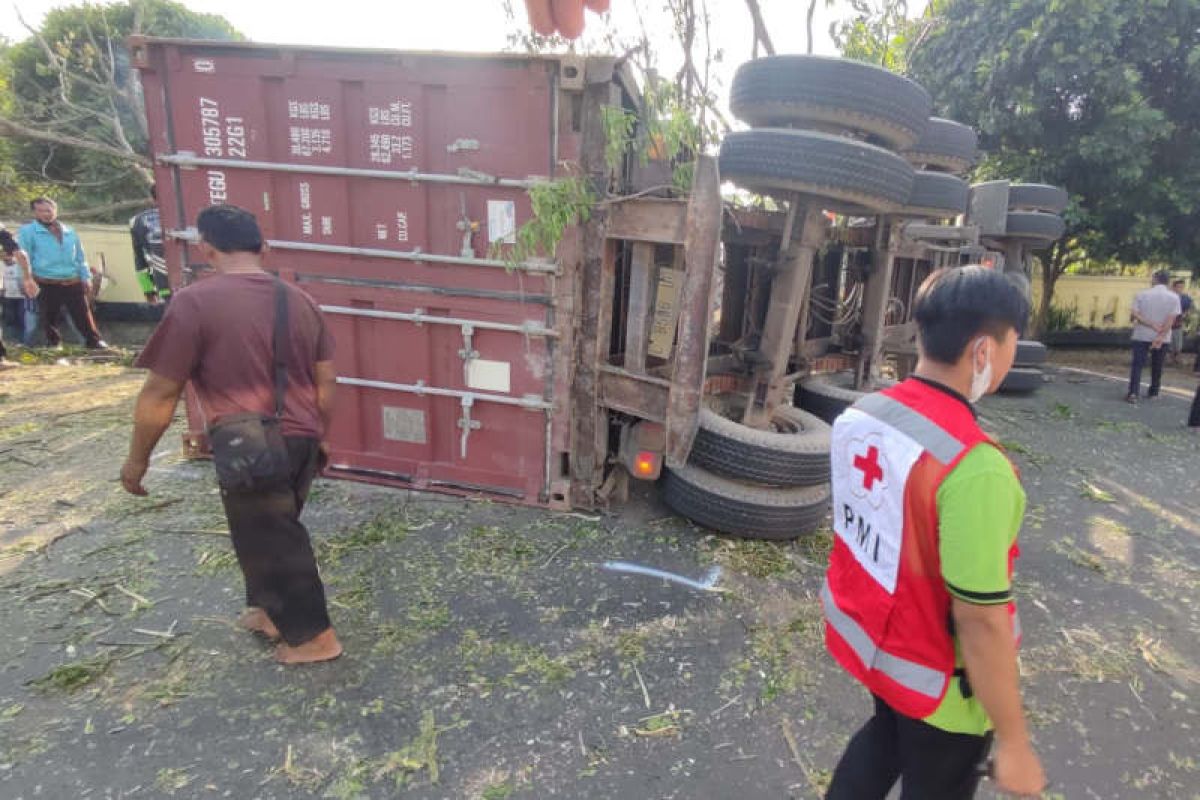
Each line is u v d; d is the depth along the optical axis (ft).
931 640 4.82
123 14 55.77
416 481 15.03
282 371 8.87
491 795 7.50
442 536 13.20
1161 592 12.73
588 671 9.61
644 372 13.41
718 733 8.55
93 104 46.93
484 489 14.74
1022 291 4.84
